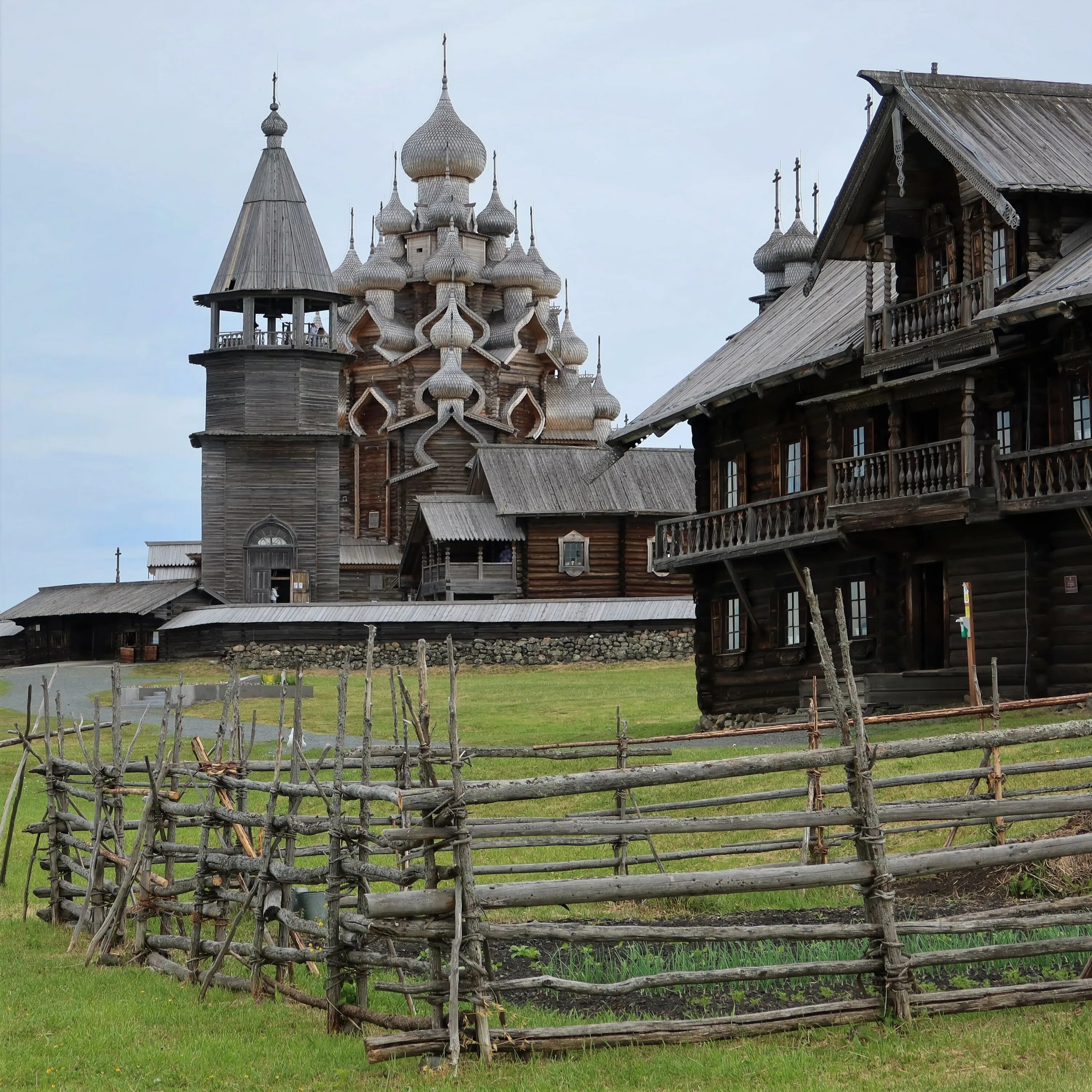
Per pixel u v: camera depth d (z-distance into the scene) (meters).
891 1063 10.88
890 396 32.09
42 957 16.33
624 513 72.38
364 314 92.12
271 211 74.00
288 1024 12.88
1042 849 12.40
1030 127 30.16
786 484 37.31
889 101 30.27
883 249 31.55
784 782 24.66
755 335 39.97
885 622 33.53
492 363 92.81
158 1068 11.58
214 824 15.03
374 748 19.44
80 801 25.11
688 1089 10.42
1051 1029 11.32
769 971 11.78
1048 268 29.00
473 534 72.19
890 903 11.96
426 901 11.37
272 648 64.25
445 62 100.06
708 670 40.47
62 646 73.25
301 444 73.81
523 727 41.03
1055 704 19.22
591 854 20.88
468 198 99.62
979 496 29.16
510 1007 12.84
